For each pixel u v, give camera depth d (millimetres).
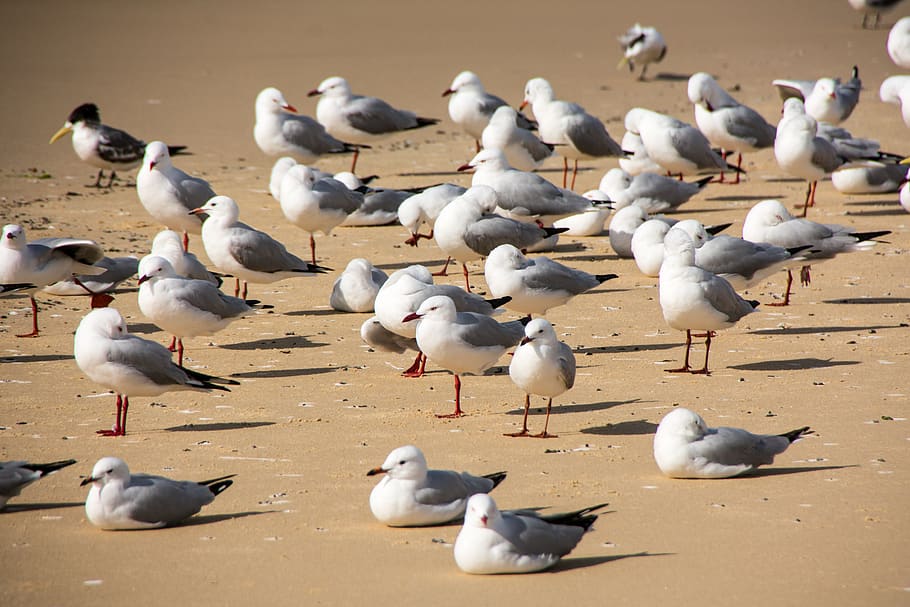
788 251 17484
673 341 16922
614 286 20156
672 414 11555
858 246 18500
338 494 11242
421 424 13422
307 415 13797
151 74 44281
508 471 11758
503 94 40969
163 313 15227
